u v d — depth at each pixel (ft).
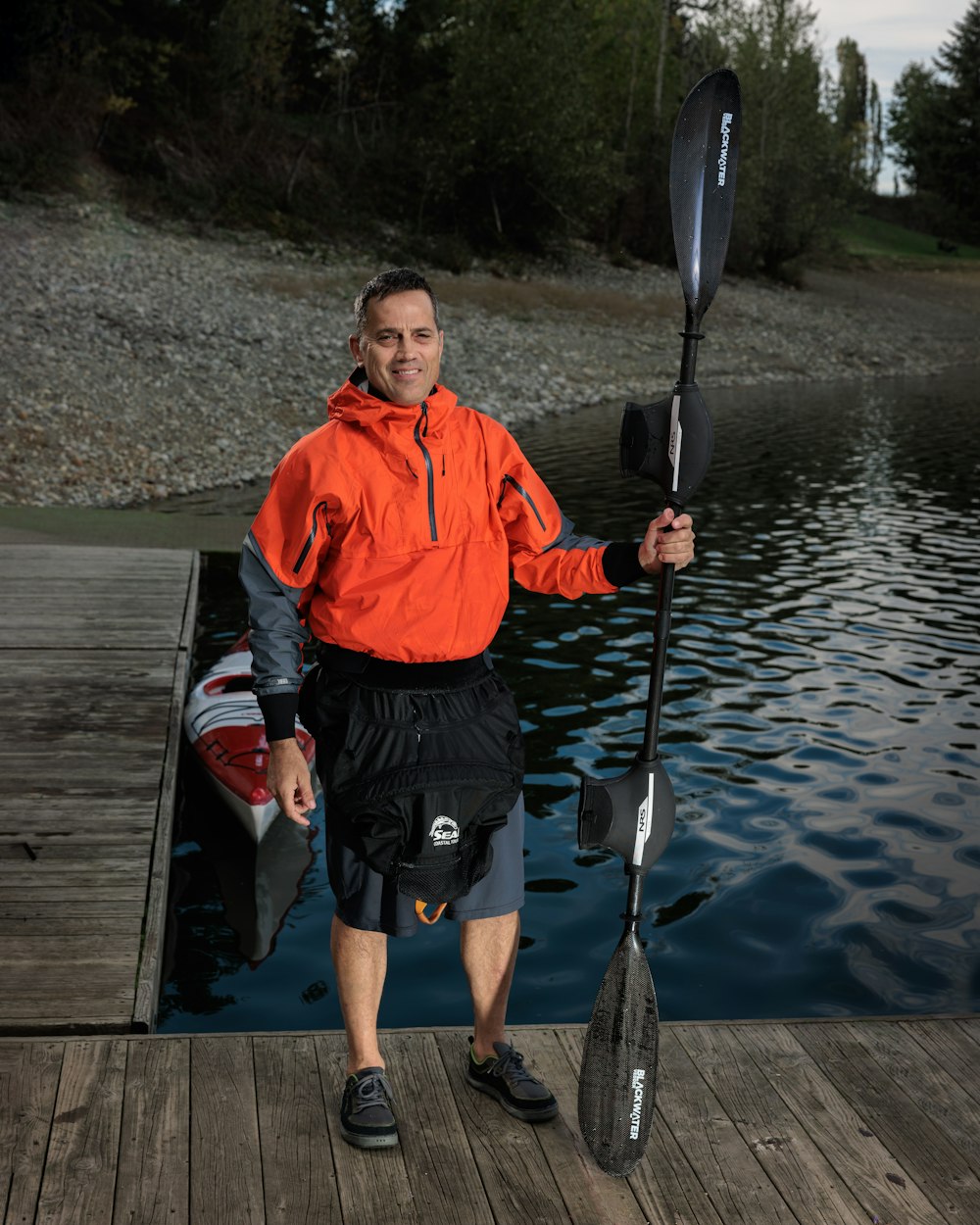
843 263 153.17
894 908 15.15
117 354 56.44
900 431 63.21
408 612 7.86
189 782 19.40
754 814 17.83
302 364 62.85
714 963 13.92
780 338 100.73
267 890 16.08
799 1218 7.80
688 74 132.77
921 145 224.12
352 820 7.89
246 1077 9.25
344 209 99.60
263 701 7.94
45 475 42.50
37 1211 7.79
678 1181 8.16
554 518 8.46
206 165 92.63
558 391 71.26
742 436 61.05
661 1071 9.42
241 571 8.09
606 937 14.53
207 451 48.39
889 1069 9.45
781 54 129.29
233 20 96.78
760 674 24.47
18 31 83.66
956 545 37.04
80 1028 10.48
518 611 29.12
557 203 106.11
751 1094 9.13
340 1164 8.29
